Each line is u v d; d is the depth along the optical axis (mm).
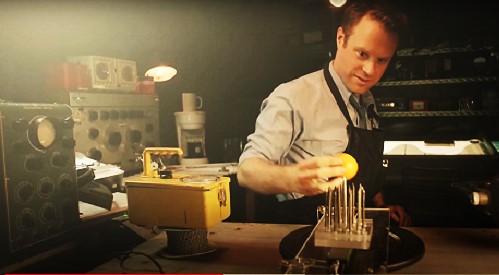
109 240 1822
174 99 3729
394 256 1086
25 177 1400
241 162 1810
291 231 1431
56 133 1524
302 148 2143
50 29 2818
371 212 1350
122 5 3338
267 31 3783
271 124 1979
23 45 2621
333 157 1246
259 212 3148
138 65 3566
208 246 1353
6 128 1333
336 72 2180
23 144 1379
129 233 1845
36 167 1438
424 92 3566
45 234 1481
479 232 1438
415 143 3137
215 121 3893
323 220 1213
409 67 3496
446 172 2939
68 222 1586
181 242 1286
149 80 3197
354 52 2170
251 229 1545
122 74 2830
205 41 3814
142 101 3031
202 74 3840
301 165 1285
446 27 3441
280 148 1955
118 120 2785
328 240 1054
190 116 3270
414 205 3021
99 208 1768
